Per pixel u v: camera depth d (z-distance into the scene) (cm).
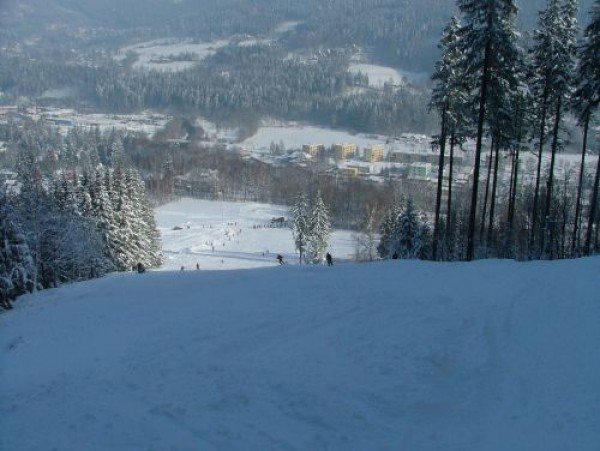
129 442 1012
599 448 845
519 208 5666
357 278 2120
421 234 4947
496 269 2127
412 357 1271
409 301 1705
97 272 4841
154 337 1575
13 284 3488
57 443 1035
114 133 18700
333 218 11750
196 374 1277
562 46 3212
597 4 3041
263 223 12144
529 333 1351
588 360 1153
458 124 3244
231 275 2542
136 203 6259
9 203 3678
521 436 913
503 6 2625
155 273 2983
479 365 1209
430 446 928
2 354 1820
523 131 3616
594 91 3122
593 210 3344
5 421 1158
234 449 962
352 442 963
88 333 1827
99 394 1229
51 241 4497
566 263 2123
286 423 1036
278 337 1459
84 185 5441
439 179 3384
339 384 1169
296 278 2222
